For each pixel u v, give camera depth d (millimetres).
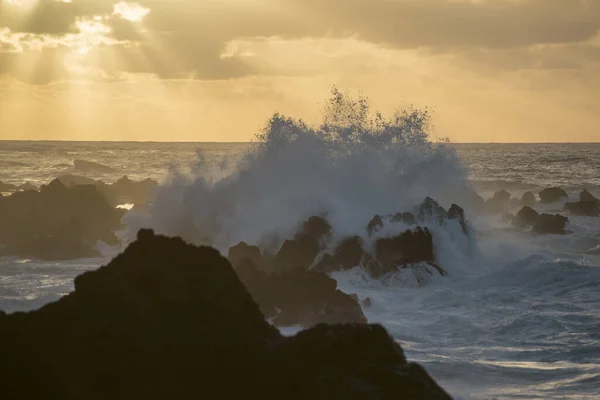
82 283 22062
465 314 65812
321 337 21953
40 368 19531
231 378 21234
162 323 21234
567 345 54406
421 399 20188
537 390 43125
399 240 82000
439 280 78688
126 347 20438
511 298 71062
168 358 20672
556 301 69312
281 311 58375
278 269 77000
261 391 21266
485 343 56188
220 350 21500
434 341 57000
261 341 22125
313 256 82625
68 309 20828
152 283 22062
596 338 56156
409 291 75250
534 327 59875
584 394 42156
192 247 23719
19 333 20109
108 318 20781
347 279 79062
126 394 19891
